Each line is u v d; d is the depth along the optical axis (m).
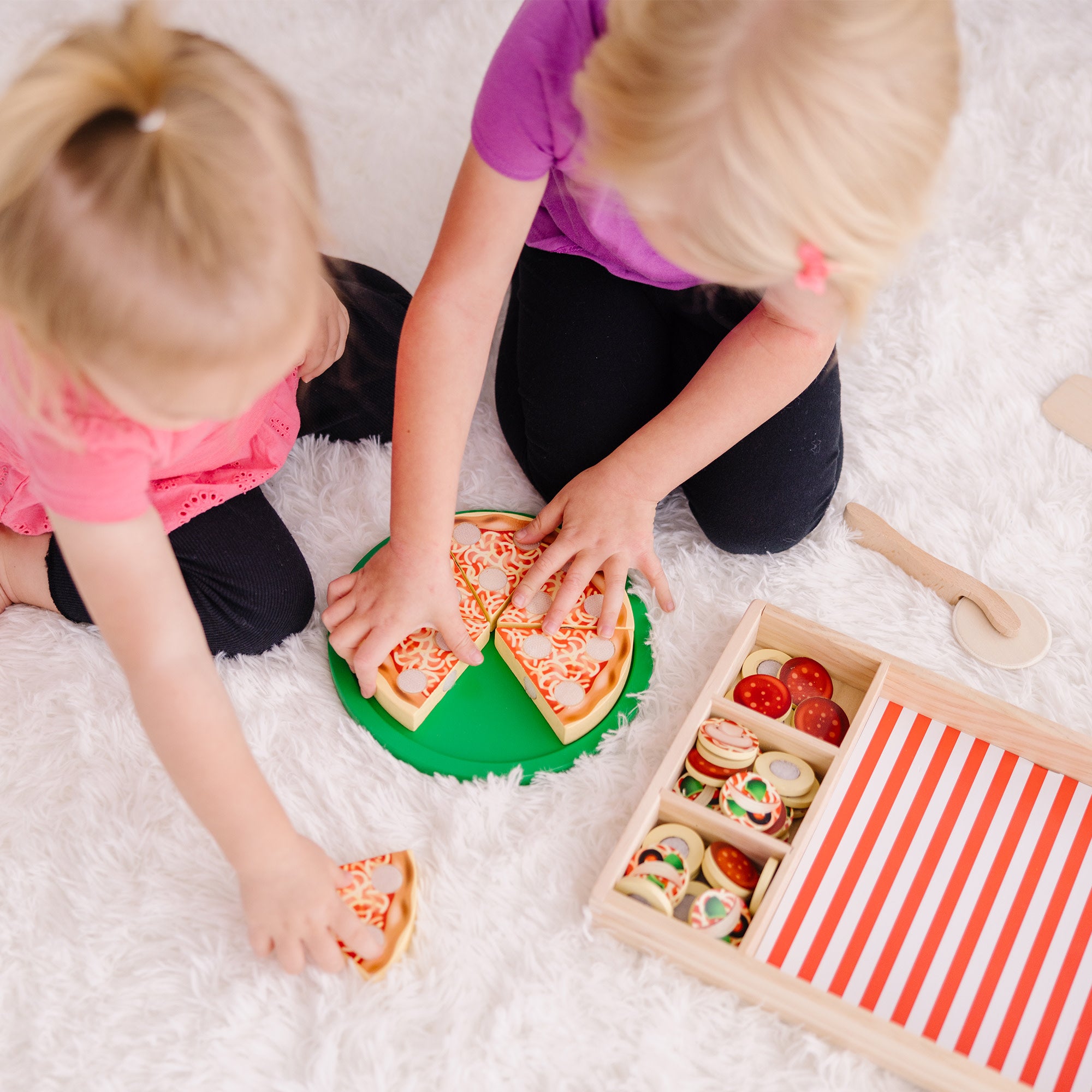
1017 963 0.87
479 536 1.07
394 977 0.87
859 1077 0.84
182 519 0.96
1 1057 0.84
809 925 0.88
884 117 0.60
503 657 1.03
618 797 0.96
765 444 1.05
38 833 0.93
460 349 0.91
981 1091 0.77
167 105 0.57
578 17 0.79
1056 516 1.14
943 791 0.96
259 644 1.02
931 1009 0.85
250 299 0.60
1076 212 1.35
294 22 1.47
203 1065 0.83
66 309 0.59
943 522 1.14
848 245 0.63
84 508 0.70
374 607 0.98
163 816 0.94
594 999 0.86
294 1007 0.85
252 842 0.77
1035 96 1.42
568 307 1.09
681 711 1.01
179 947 0.88
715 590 1.09
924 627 1.07
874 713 1.00
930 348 1.24
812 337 0.95
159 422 0.65
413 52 1.46
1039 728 0.94
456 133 1.39
